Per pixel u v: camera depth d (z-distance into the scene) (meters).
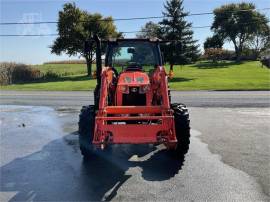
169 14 36.31
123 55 7.89
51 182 5.52
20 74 43.94
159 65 7.78
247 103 15.43
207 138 8.39
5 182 5.54
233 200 4.75
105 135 5.89
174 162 6.46
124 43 7.87
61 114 12.69
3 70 38.53
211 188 5.18
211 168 6.09
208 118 11.40
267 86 25.36
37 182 5.52
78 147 7.70
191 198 4.82
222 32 89.25
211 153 7.04
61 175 5.84
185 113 6.61
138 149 7.43
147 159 6.70
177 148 6.54
